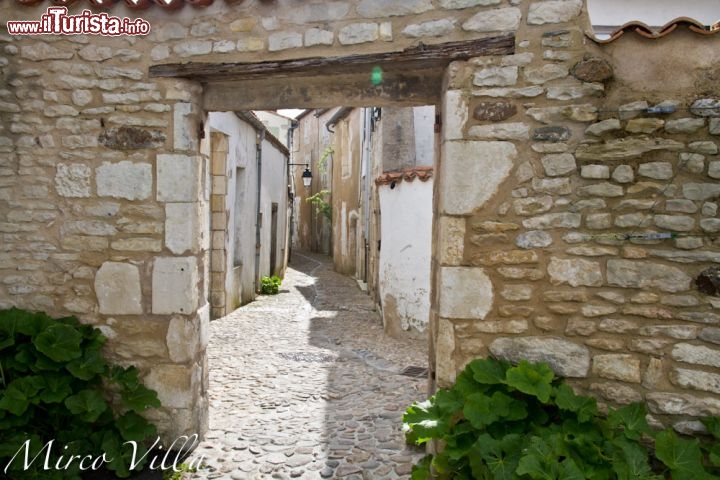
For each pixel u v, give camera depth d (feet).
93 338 10.44
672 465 7.68
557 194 8.93
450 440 8.29
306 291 35.09
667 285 8.59
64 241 10.65
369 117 33.76
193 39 10.14
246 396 14.05
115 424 10.19
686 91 8.56
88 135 10.52
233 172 25.76
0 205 10.71
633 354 8.72
